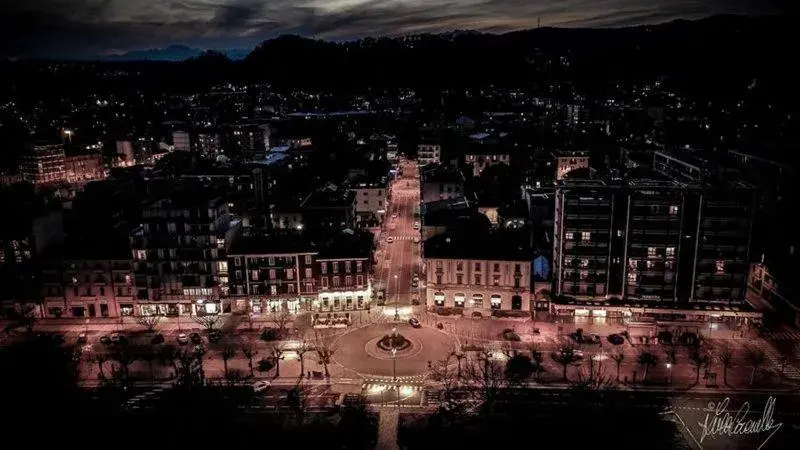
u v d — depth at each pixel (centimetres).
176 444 10475
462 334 14550
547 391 11931
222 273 15825
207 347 14138
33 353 12644
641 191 14762
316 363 13275
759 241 18025
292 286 15938
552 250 16675
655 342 13950
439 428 10694
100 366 12625
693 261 14638
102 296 15838
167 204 15788
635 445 10212
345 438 10350
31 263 16788
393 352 12862
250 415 11281
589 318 15088
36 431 10925
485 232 17512
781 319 15262
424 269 17912
